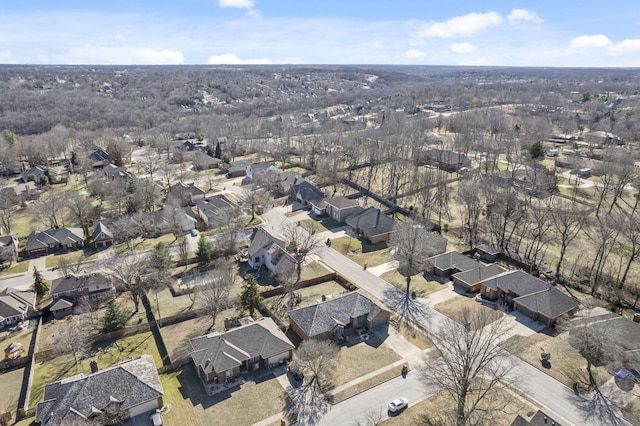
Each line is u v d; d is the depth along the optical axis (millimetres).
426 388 50062
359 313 61844
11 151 152500
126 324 63344
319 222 102938
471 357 44844
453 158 139000
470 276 72562
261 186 129625
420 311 65625
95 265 80688
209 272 77938
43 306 69812
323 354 51375
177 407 48188
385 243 90938
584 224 91125
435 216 103188
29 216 108500
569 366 52875
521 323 61812
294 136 192750
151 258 79875
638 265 77500
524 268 77812
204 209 106688
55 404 45625
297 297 70000
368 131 173625
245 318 62094
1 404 49469
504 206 89875
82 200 104250
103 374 48531
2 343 60656
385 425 44969
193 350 54906
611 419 44875
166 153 178500
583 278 74188
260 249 81312
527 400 47656
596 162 135625
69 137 183250
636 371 50281
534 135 167000
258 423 45625
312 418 46062
